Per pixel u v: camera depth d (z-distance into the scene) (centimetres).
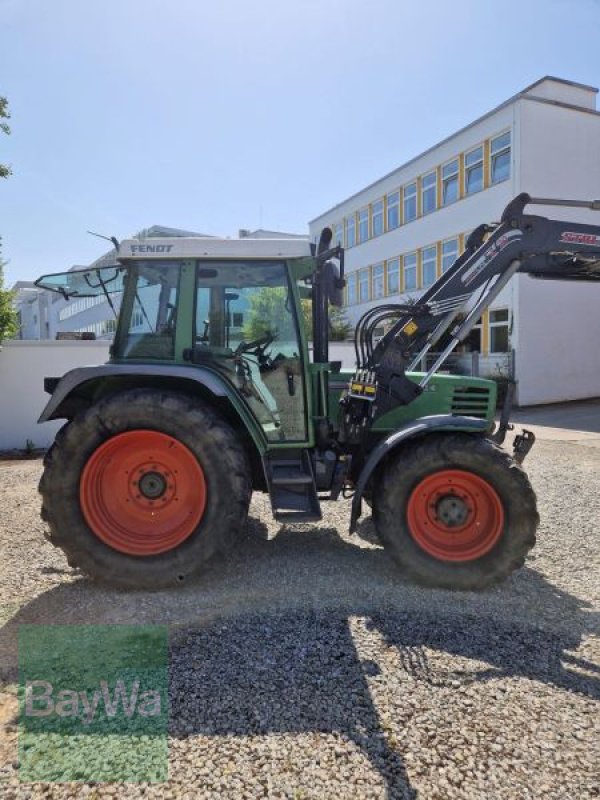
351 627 322
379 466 411
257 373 421
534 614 341
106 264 461
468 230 1834
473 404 455
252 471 433
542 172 1641
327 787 203
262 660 287
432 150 1975
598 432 1146
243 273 418
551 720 239
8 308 989
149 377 405
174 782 206
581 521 528
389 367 438
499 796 199
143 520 388
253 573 404
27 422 992
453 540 386
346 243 2575
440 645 302
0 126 929
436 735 230
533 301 1662
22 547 463
